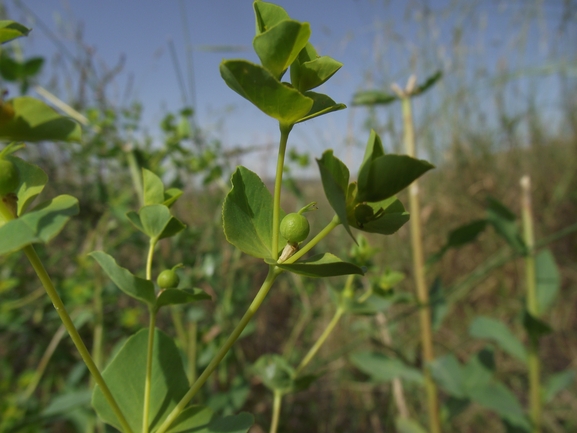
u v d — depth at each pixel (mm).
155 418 79
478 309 289
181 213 262
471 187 342
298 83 69
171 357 84
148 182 86
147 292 74
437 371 167
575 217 323
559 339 263
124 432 69
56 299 62
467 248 313
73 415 175
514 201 338
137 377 82
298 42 62
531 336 168
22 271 227
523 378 245
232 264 224
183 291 74
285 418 205
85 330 210
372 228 68
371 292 129
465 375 167
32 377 194
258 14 68
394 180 62
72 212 50
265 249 74
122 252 252
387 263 289
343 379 226
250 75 59
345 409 227
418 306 169
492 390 162
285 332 276
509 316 272
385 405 225
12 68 197
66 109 211
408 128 187
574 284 286
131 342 83
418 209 178
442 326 271
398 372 173
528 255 172
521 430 165
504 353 254
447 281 293
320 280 242
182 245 211
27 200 65
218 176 231
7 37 55
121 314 214
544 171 360
